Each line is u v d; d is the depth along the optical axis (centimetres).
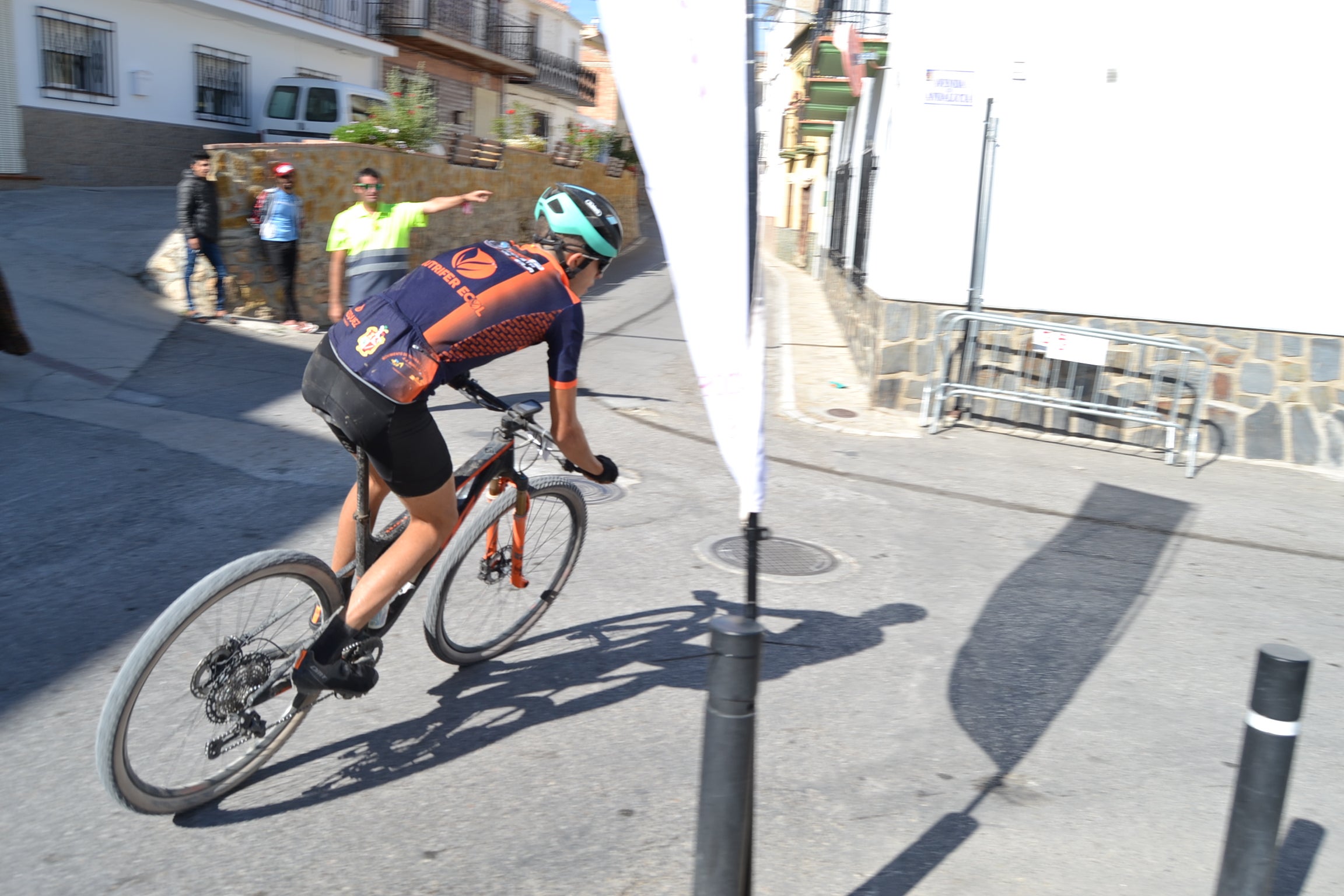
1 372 735
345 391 267
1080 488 672
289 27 2097
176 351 875
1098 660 412
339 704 338
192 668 268
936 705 365
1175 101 769
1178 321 793
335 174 1103
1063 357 757
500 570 363
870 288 934
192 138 1934
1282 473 757
